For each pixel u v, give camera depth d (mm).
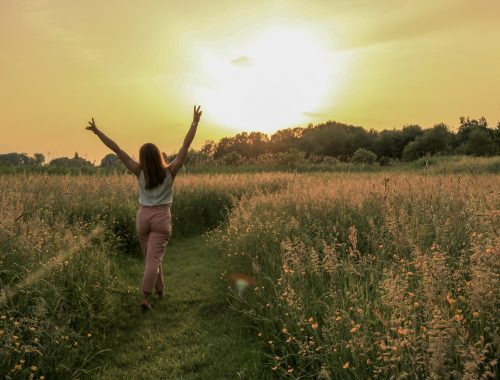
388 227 5410
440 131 75938
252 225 7086
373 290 4051
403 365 2791
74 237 6160
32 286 4531
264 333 4418
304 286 4477
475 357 2436
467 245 4461
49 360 3811
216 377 3947
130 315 5523
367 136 113938
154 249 5801
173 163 5859
